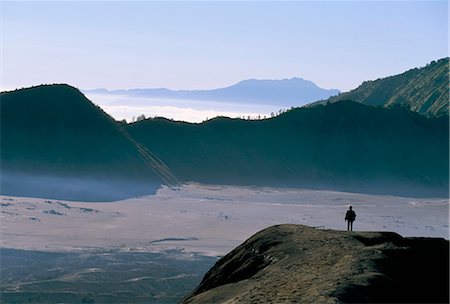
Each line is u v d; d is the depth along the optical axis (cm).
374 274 4444
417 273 5038
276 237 6372
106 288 14812
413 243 5591
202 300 5391
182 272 16575
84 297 14112
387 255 5125
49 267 16888
